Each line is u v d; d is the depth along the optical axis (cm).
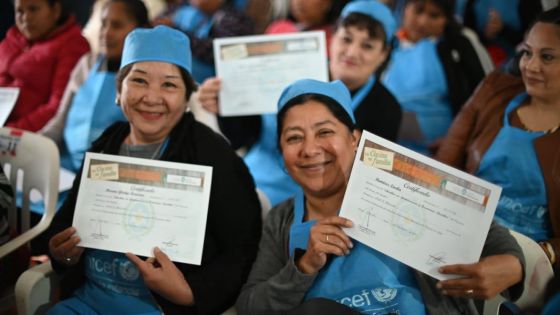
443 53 352
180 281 181
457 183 161
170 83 192
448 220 162
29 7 316
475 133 246
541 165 219
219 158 197
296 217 186
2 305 222
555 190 216
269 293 173
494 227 176
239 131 303
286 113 181
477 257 161
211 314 189
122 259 187
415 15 361
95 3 455
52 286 202
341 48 279
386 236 165
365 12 274
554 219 217
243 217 196
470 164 243
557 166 216
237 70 270
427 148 340
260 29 448
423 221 163
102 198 183
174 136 199
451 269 160
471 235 161
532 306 174
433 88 351
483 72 343
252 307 176
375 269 169
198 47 356
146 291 187
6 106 310
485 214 160
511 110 233
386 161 164
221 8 403
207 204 180
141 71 190
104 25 302
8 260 226
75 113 304
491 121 239
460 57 348
